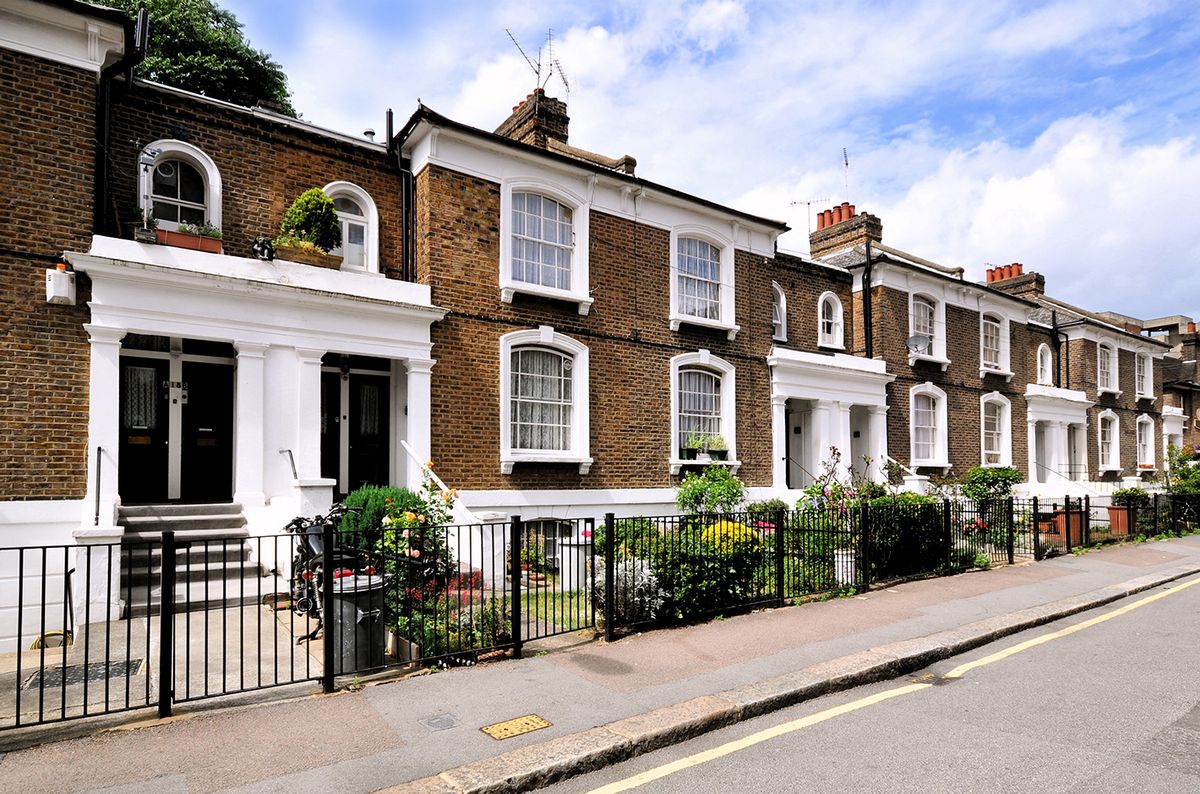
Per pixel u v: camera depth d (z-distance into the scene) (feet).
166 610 18.01
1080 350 86.53
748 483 53.06
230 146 36.22
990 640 27.78
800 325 60.03
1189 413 111.86
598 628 26.73
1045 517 52.01
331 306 35.63
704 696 19.65
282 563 31.73
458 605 23.72
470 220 40.91
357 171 40.01
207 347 37.93
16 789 14.06
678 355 49.67
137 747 16.10
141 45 31.81
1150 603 35.76
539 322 43.29
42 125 29.66
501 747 16.20
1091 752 16.87
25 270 28.96
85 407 29.81
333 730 17.12
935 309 68.95
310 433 35.22
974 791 14.83
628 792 14.90
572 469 44.04
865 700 20.81
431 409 38.88
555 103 50.29
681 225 50.49
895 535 38.70
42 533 28.35
